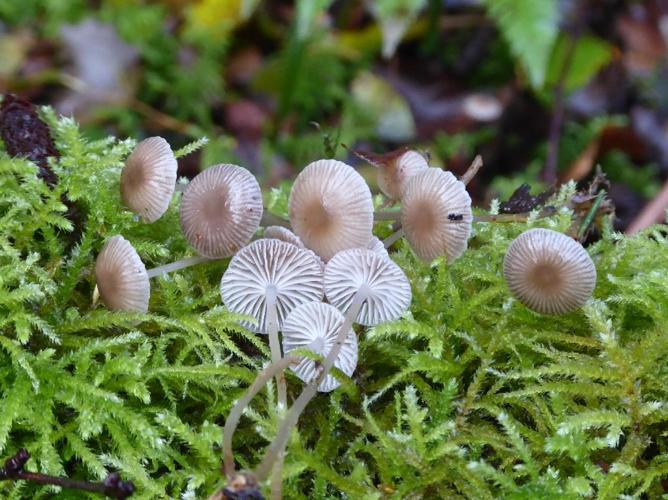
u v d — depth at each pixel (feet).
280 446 0.55
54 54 1.42
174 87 1.43
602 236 0.72
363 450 0.60
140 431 0.59
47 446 0.58
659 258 0.67
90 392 0.59
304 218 0.65
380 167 0.72
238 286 0.64
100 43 1.42
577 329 0.65
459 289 0.67
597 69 1.43
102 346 0.61
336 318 0.62
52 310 0.63
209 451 0.58
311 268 0.64
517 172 1.43
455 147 1.43
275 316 0.63
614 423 0.58
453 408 0.61
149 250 0.66
